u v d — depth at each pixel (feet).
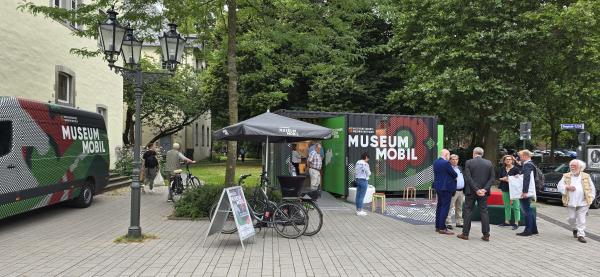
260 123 33.22
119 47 30.17
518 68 70.18
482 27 69.92
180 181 48.62
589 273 23.06
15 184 33.04
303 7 40.42
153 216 39.19
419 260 25.14
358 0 40.47
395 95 85.30
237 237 30.63
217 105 114.52
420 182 56.75
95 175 46.60
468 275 22.29
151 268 22.65
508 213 37.35
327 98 94.53
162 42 32.32
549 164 71.00
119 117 79.87
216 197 37.78
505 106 67.82
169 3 37.63
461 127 102.53
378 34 96.53
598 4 62.44
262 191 31.81
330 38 43.27
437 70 74.95
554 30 64.54
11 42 49.34
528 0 67.41
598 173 55.72
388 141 55.88
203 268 22.74
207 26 43.93
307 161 54.24
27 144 34.83
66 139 40.96
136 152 29.73
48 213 40.75
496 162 79.82
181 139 148.36
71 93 62.44
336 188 55.42
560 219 43.24
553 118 94.94
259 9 42.06
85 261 23.90
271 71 45.47
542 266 24.34
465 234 31.45
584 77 70.13
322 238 30.81
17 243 28.30
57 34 58.44
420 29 77.77
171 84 121.49
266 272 22.15
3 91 48.11
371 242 29.78
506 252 27.66
